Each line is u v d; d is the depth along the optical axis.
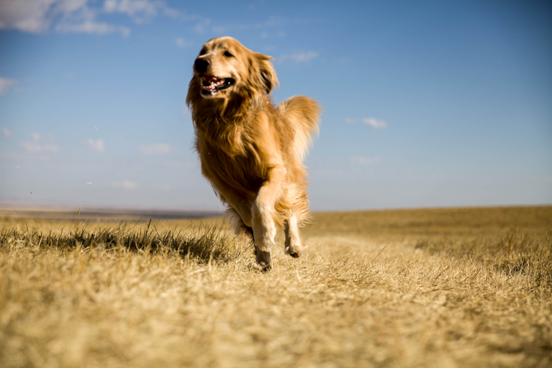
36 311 3.06
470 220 41.31
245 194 6.19
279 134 6.21
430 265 7.73
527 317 4.15
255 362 2.82
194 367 2.69
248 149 5.77
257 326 3.34
